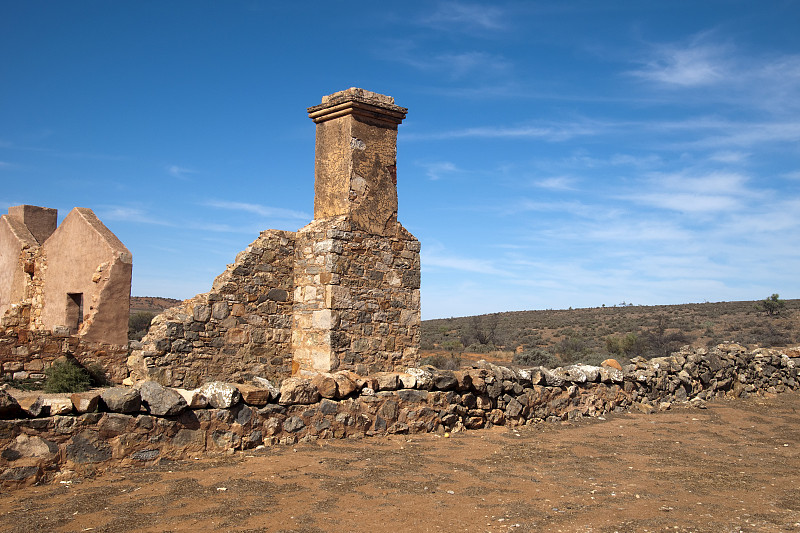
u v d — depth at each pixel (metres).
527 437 10.35
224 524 5.51
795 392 17.14
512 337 54.16
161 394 7.24
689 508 6.44
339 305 12.56
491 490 6.96
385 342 13.25
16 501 5.92
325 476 7.14
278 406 8.39
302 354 13.07
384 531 5.51
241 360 12.72
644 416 12.80
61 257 17.75
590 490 7.11
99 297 15.33
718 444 10.26
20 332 14.53
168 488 6.43
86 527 5.35
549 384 12.12
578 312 78.81
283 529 5.45
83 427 6.73
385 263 13.41
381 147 13.54
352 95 12.92
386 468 7.68
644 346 39.94
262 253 13.12
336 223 12.67
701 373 15.12
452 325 73.56
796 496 7.00
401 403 9.75
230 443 7.84
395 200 13.75
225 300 12.59
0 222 20.78
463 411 10.55
